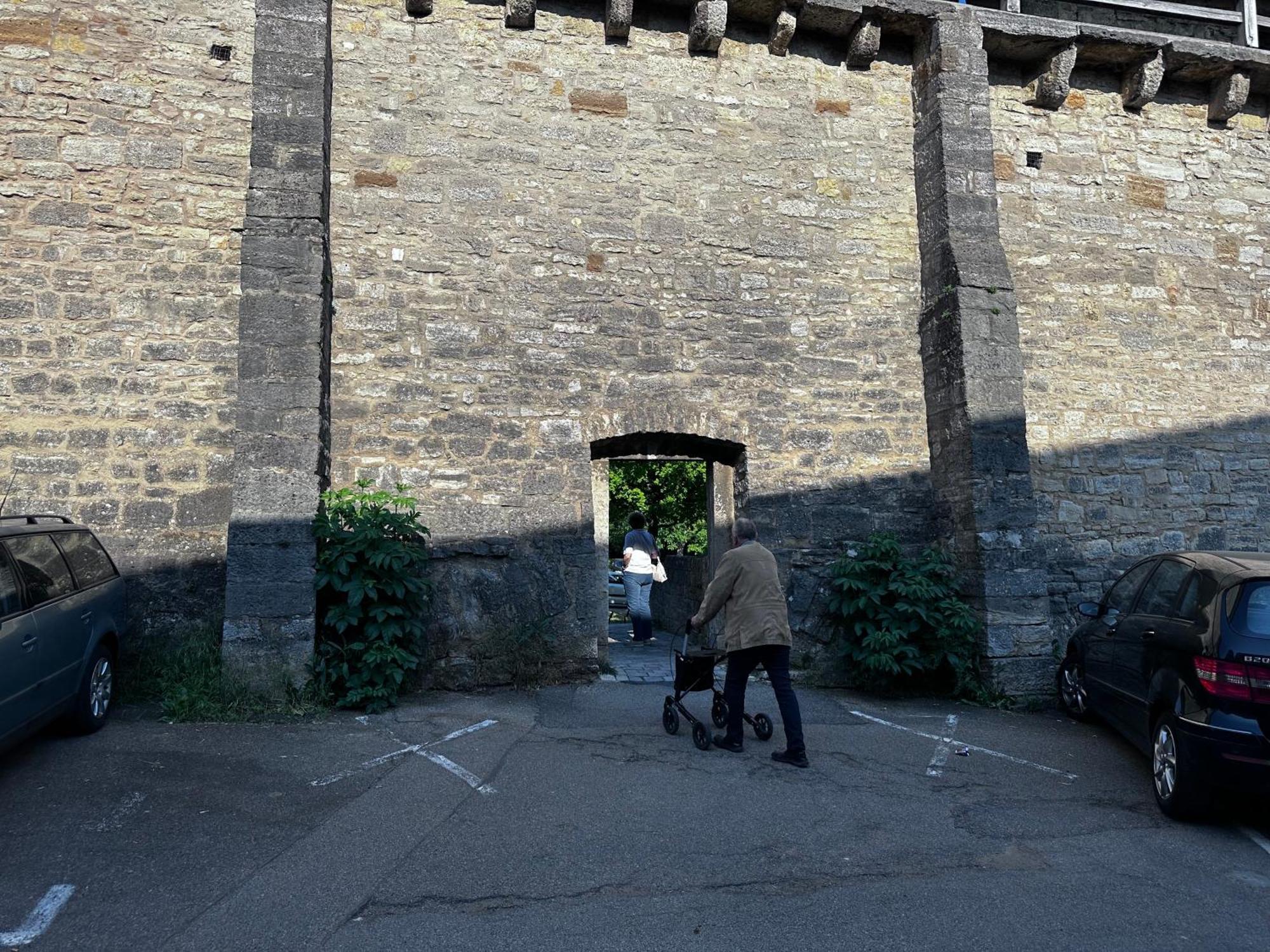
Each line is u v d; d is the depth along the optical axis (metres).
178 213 6.62
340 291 6.90
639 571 10.23
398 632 6.07
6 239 6.29
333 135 7.08
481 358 7.11
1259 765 3.89
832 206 7.96
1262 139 9.09
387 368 6.92
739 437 7.48
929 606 6.96
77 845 3.71
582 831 4.03
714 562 7.88
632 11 7.54
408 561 6.15
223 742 5.16
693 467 17.95
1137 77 8.57
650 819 4.19
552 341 7.25
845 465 7.64
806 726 6.01
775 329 7.69
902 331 7.93
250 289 6.18
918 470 7.76
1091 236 8.45
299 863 3.62
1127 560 8.04
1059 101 8.52
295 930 3.08
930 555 7.18
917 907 3.35
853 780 4.88
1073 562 7.93
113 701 5.82
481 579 6.89
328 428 6.56
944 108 7.79
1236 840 4.12
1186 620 4.54
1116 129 8.71
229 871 3.53
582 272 7.39
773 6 7.84
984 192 7.74
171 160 6.66
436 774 4.75
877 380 7.82
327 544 6.14
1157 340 8.45
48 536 5.04
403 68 7.31
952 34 7.91
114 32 6.66
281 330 6.19
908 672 6.69
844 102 8.14
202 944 2.98
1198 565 4.90
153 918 3.14
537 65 7.57
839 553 7.50
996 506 7.13
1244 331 8.69
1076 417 8.15
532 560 6.98
